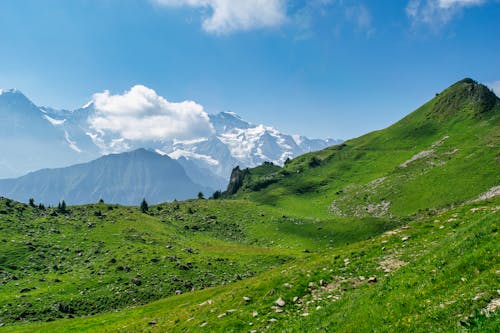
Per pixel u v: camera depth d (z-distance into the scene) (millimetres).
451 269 20703
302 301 30203
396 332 17031
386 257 35312
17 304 98250
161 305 77250
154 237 171375
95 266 130375
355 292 27625
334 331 20922
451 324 15133
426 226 43375
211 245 176625
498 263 18594
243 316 30344
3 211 182500
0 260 131500
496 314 13875
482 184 166125
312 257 52906
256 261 144000
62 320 89562
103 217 199125
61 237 161625
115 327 56125
